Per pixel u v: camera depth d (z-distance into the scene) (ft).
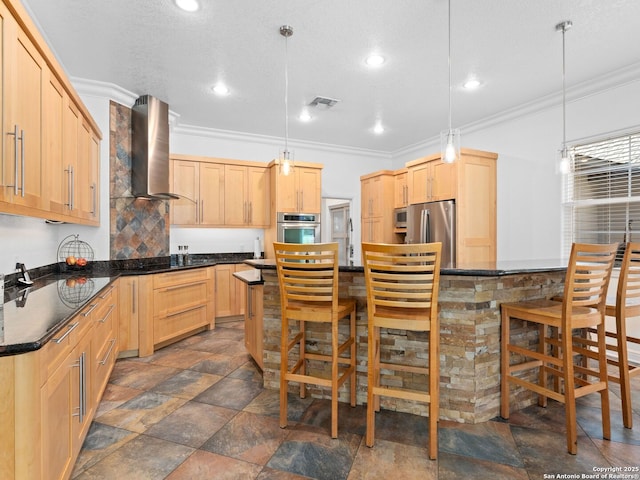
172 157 15.14
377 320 6.50
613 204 11.39
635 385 8.96
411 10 7.76
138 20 8.11
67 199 7.95
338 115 14.57
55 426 4.66
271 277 8.91
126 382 9.30
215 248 17.15
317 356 8.02
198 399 8.35
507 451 6.30
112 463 5.97
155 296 11.69
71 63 10.17
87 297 6.63
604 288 6.86
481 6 7.62
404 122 15.47
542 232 13.08
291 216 16.53
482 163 13.88
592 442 6.52
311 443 6.57
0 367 3.86
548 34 8.70
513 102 13.08
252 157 17.78
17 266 8.05
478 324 7.30
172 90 12.07
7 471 3.86
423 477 5.62
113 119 11.86
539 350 8.10
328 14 7.90
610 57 9.84
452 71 10.65
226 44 9.17
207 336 13.67
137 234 12.76
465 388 7.35
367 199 19.36
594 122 11.51
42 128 6.35
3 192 4.93
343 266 7.79
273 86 11.76
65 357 5.10
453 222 13.30
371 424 6.46
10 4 4.96
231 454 6.23
